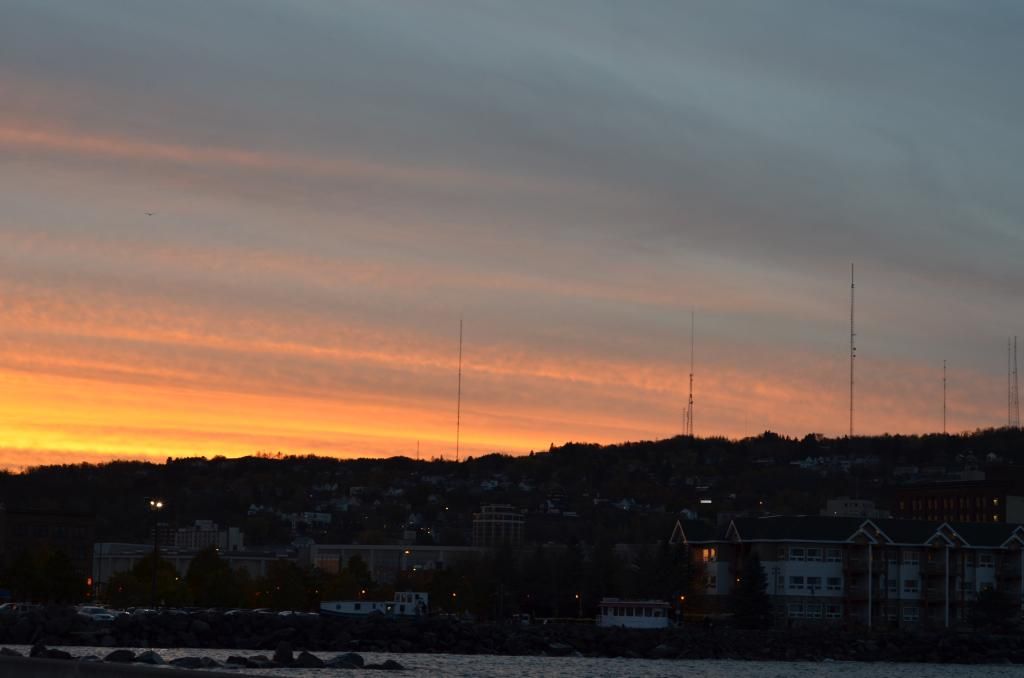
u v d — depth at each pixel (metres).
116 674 55.38
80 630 181.12
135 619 187.50
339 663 151.75
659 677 165.25
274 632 196.38
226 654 169.25
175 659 137.75
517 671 165.88
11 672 59.09
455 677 147.38
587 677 158.00
